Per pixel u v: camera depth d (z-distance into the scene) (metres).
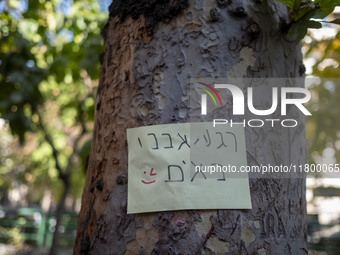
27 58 3.61
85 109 4.21
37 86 3.58
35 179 11.66
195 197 0.94
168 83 1.03
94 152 1.15
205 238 0.92
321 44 2.76
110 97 1.12
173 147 0.98
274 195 1.00
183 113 1.00
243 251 0.92
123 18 1.17
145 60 1.07
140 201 0.97
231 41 1.04
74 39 3.86
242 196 0.95
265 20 1.10
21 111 3.47
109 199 1.03
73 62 4.04
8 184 13.41
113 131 1.08
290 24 1.12
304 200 1.13
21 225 8.72
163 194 0.95
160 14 1.08
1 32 3.59
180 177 0.95
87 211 1.11
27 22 3.67
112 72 1.15
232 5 1.07
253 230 0.94
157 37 1.08
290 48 1.17
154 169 0.98
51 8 3.59
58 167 3.78
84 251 1.05
